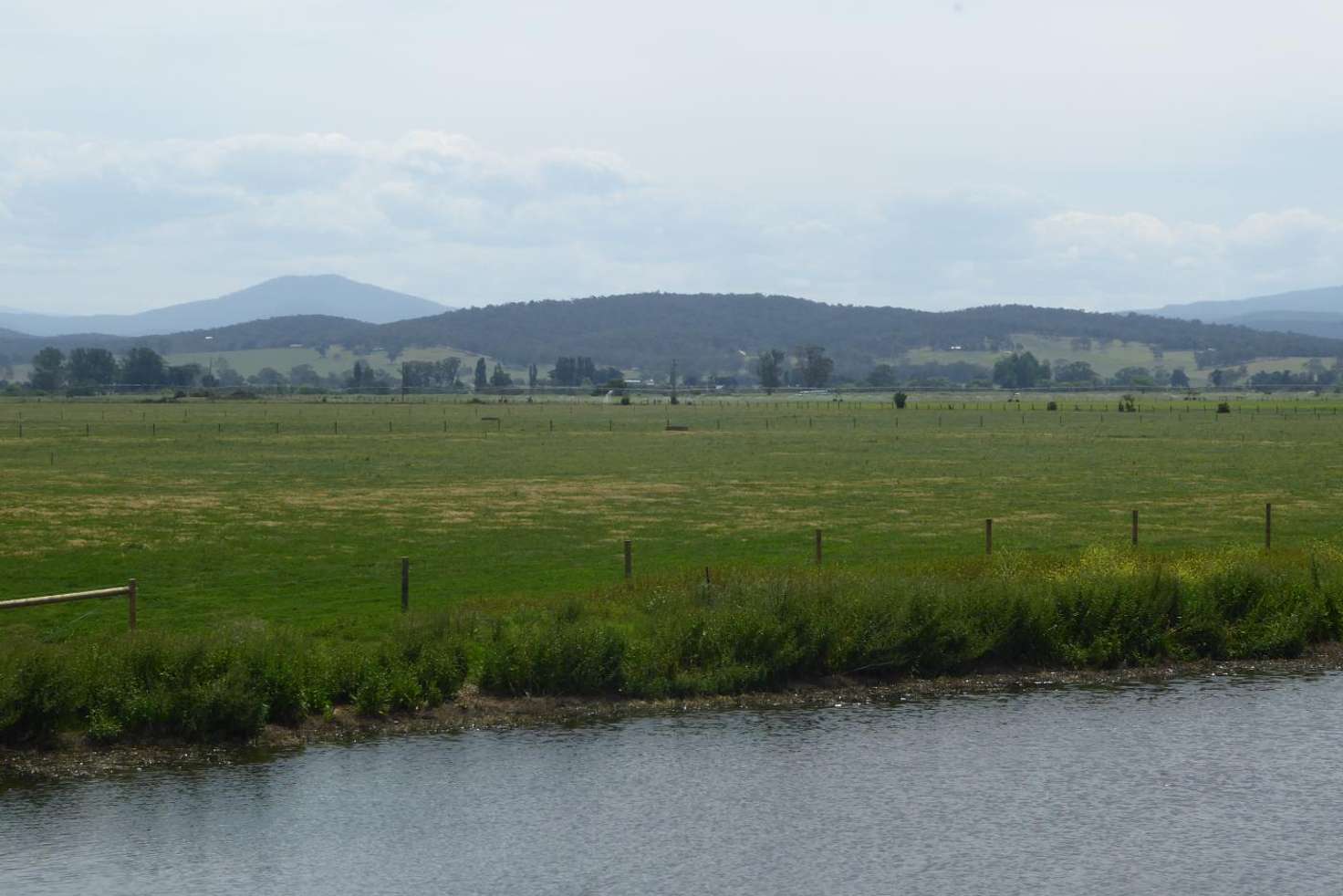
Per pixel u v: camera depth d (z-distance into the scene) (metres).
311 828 17.50
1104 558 31.52
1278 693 24.41
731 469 71.38
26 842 16.98
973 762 20.25
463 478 65.06
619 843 17.14
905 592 26.30
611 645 23.66
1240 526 45.56
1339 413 158.12
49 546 39.47
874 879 16.11
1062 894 15.67
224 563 36.44
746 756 20.45
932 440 101.06
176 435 104.06
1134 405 183.75
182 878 16.05
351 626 26.41
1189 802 18.59
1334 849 16.98
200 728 20.39
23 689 19.73
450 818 17.88
